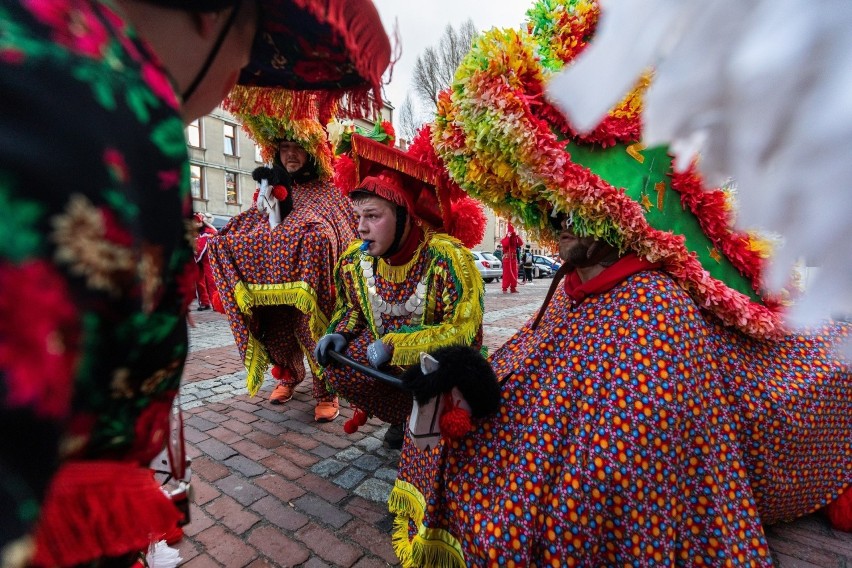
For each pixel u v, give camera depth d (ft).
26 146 0.81
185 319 1.57
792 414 4.60
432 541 4.50
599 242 4.38
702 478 3.77
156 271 1.21
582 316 4.41
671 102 1.47
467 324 5.67
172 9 1.62
